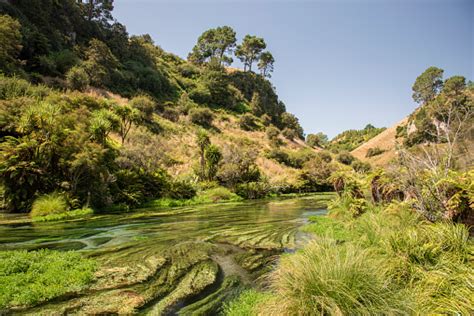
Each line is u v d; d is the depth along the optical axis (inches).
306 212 733.3
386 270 172.9
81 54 1985.7
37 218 577.9
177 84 2925.7
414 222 263.7
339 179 565.0
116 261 305.9
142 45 2957.7
